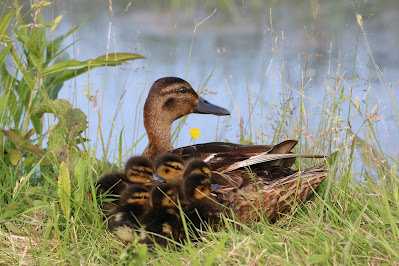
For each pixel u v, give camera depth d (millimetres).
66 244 8586
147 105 11719
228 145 10164
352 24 17859
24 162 10641
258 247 8031
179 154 10305
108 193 9797
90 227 8906
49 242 8680
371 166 11477
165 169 9891
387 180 11281
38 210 9422
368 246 7609
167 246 8195
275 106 12367
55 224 8219
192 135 11719
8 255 8234
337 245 7781
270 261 7535
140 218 8812
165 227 8539
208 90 12789
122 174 10062
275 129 12312
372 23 20016
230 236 8156
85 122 10320
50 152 10461
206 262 7398
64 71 12023
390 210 8875
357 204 9625
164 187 8938
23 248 8477
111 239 8469
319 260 7277
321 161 11266
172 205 8852
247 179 9391
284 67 16969
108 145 12625
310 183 9258
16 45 11617
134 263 7523
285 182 9109
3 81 11531
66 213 8914
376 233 8562
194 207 8891
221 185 9266
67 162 9586
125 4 25172
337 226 8562
